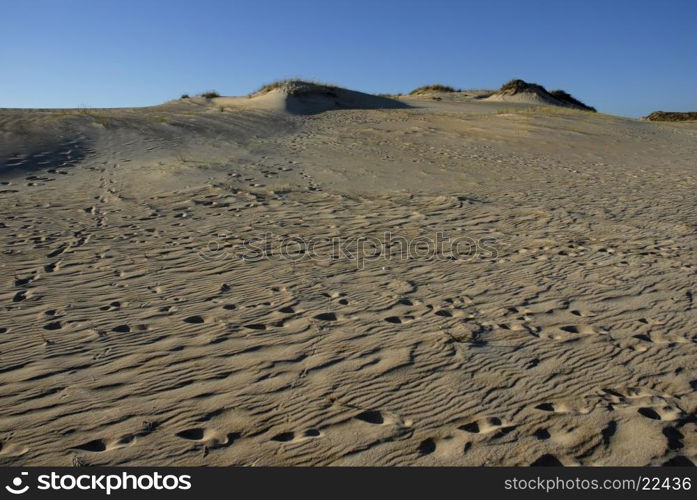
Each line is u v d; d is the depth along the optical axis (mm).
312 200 10672
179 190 11148
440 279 6352
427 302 5625
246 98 33906
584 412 3654
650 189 12156
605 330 4926
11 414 3621
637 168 15242
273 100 29641
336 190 11625
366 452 3275
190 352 4508
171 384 4012
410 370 4215
